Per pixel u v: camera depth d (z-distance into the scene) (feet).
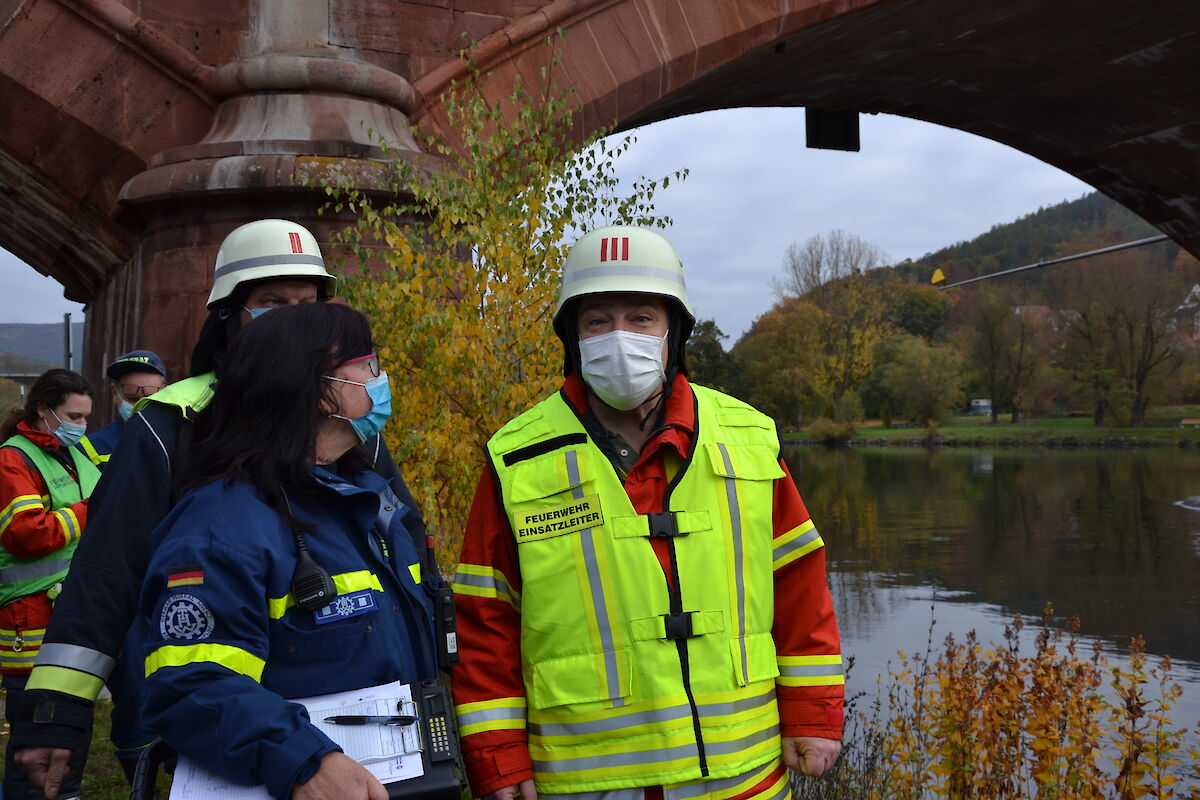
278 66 20.26
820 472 178.91
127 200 20.48
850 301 285.64
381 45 22.18
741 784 7.48
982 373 283.18
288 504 6.26
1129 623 49.19
